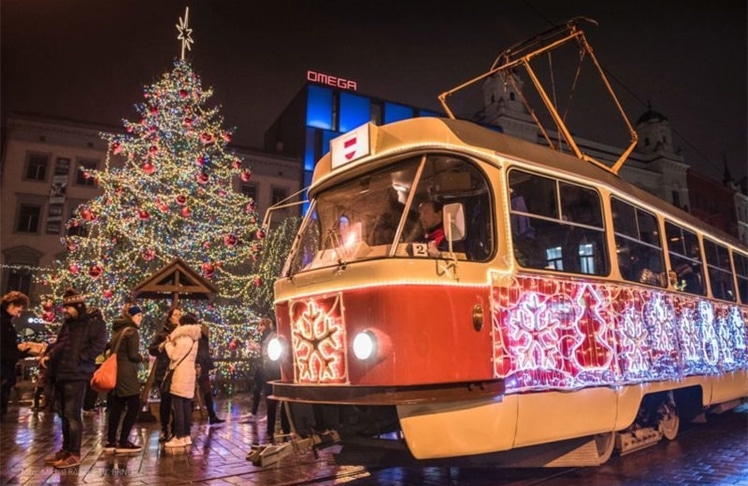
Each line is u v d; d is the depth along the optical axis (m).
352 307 4.34
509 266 4.69
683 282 7.28
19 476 5.57
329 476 5.60
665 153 47.47
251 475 5.66
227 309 15.72
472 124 5.10
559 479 5.27
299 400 4.48
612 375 5.34
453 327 4.23
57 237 29.92
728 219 52.41
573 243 5.38
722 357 7.82
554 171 5.38
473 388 4.20
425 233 4.55
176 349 7.33
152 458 6.50
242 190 33.62
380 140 5.04
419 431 4.05
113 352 6.79
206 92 16.03
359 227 5.04
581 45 8.09
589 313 5.27
